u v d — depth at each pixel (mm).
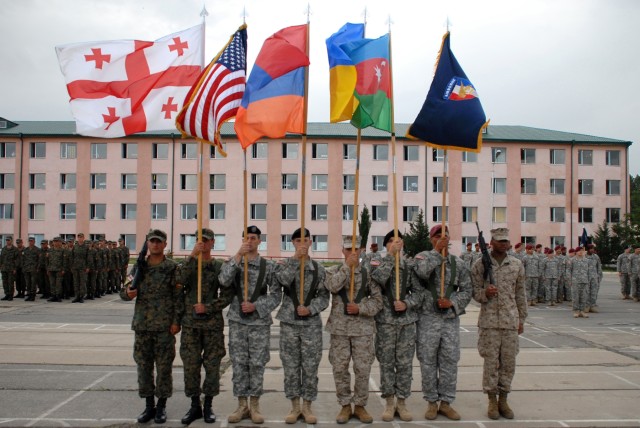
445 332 6020
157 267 5867
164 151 41969
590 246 16469
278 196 41156
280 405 6496
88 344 10195
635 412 6316
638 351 10000
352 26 7129
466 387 7352
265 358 5875
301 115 6402
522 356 9492
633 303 19750
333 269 6090
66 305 17000
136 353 5812
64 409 6234
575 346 10516
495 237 6117
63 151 42312
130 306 16812
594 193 43531
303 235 5961
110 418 5938
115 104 7582
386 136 41406
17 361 8688
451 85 6703
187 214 41719
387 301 6004
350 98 6312
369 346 5926
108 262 20531
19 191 42188
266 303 5922
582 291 15445
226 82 6633
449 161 41969
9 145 42406
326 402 6645
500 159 42656
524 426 5805
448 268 6121
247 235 5875
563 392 7145
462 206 41969
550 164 43156
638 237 40938
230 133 41125
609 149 43656
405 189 41656
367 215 38125
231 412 6195
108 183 41969
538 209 42844
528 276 18812
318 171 41312
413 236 35781
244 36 6945
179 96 7672
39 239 42188
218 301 5848
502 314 6008
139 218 41719
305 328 5883
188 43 7777
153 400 5906
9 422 5785
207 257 6062
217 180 41500
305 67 6473
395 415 6129
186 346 5816
